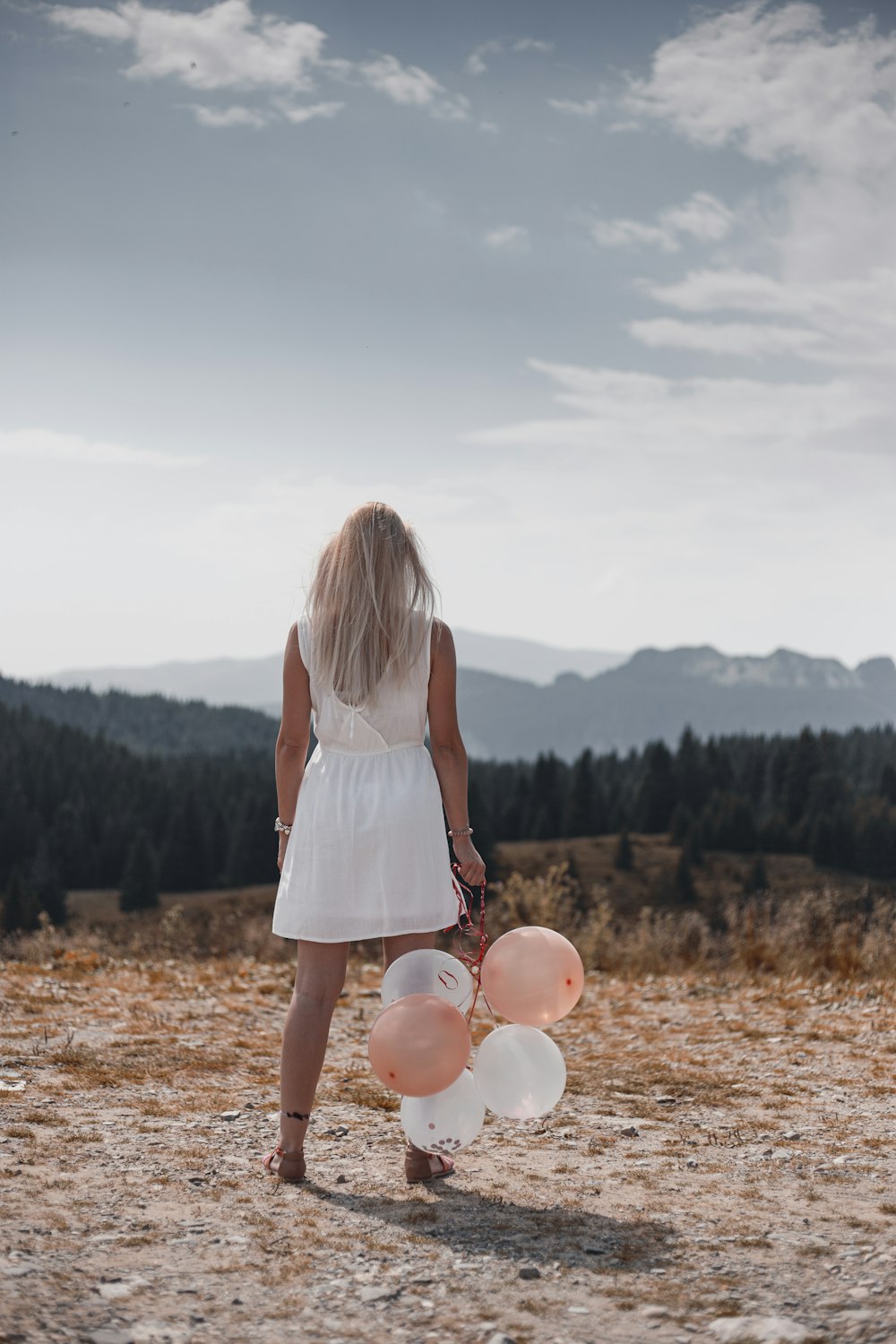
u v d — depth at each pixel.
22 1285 2.19
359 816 3.06
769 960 8.95
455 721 3.20
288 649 3.23
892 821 112.75
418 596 3.17
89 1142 3.42
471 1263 2.46
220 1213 2.76
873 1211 2.87
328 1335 2.07
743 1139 3.78
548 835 127.06
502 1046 3.10
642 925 9.98
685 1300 2.24
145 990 7.17
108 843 127.50
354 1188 3.06
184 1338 2.03
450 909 3.14
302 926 3.07
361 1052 5.46
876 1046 5.66
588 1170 3.32
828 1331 2.05
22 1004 6.21
